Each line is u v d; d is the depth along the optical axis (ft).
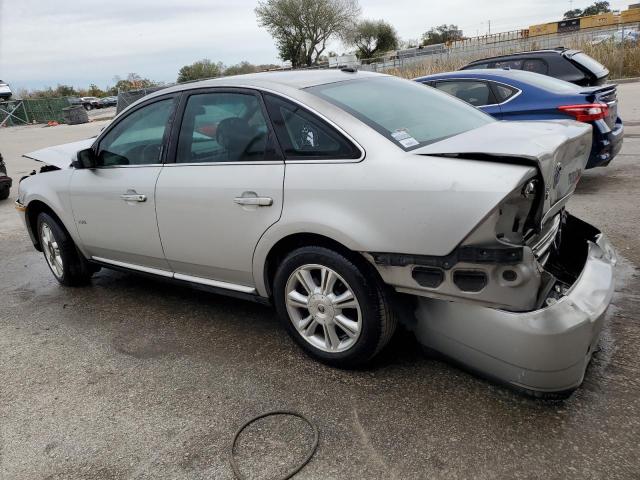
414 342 10.77
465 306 8.18
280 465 7.82
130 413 9.41
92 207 13.52
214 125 11.04
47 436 8.98
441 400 8.91
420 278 8.36
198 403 9.50
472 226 7.57
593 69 26.40
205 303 13.89
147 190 11.99
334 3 163.73
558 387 7.80
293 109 9.87
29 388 10.53
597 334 8.02
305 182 9.34
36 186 15.26
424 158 8.38
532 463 7.39
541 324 7.55
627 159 25.70
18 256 19.77
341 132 9.21
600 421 8.06
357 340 9.46
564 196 9.43
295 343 11.09
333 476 7.53
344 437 8.27
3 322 13.85
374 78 11.87
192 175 11.19
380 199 8.45
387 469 7.55
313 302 9.91
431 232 7.97
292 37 166.71
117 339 12.28
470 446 7.82
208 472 7.83
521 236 7.77
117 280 16.31
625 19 149.59
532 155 7.48
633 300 11.69
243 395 9.61
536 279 7.69
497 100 21.88
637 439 7.64
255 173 10.09
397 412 8.71
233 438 8.47
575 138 8.96
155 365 10.95
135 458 8.27
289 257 9.93
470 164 7.91
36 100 124.47
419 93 11.74
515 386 8.06
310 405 9.12
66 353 11.84
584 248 9.65
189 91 11.68
